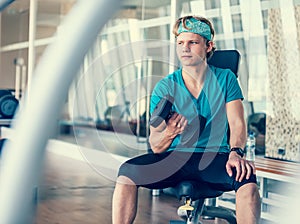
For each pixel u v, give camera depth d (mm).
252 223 2154
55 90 755
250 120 5129
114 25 5719
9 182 743
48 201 4281
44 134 747
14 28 10172
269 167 3475
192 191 2152
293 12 4754
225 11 5605
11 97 4598
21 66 10109
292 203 1020
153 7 5984
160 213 3932
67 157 7051
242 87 5379
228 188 2217
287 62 4773
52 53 775
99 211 3967
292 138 4523
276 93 4812
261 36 5266
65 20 787
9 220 736
